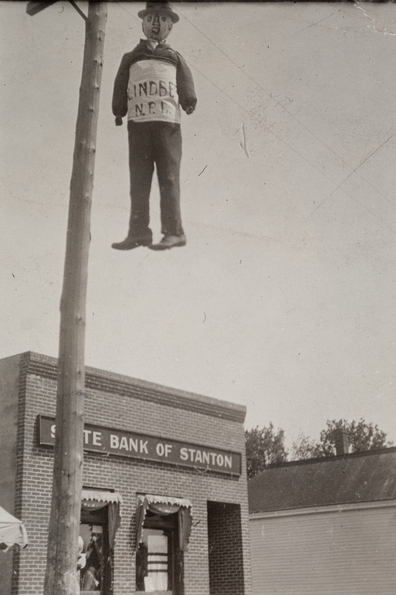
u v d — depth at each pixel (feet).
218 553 47.50
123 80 31.83
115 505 38.63
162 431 43.29
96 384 40.22
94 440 39.14
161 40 31.89
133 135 31.60
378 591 65.62
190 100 32.32
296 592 69.72
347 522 69.41
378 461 74.08
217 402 47.80
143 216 32.42
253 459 157.38
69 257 20.58
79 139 21.67
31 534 34.30
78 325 20.03
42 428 36.24
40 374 37.22
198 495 44.55
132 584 38.50
